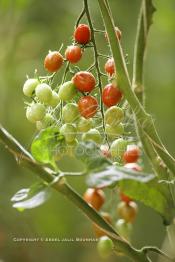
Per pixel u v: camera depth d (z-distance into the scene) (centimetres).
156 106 264
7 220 219
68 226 238
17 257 211
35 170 117
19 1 233
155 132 119
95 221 118
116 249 128
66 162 241
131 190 117
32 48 251
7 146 118
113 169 108
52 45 251
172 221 117
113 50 119
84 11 123
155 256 229
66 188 117
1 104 247
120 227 144
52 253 228
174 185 121
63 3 247
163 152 120
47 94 121
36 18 248
